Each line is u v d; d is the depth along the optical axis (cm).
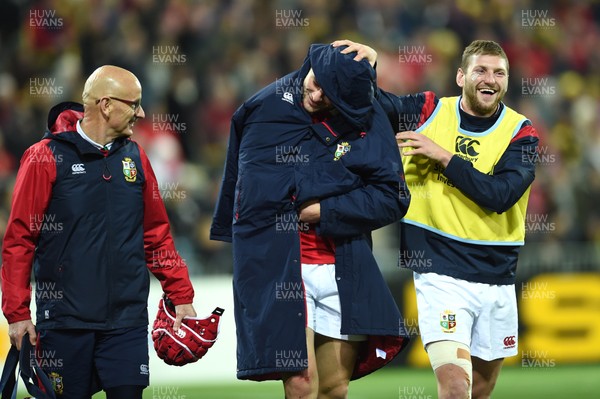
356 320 1728
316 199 1716
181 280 1802
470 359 1881
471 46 1947
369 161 1722
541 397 3070
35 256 1714
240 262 1750
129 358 1697
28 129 4584
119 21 5050
